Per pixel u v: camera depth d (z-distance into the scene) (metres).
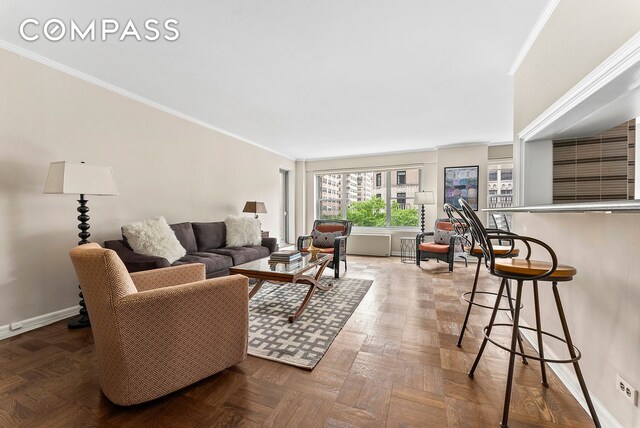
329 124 4.25
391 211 6.46
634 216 1.13
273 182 6.06
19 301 2.29
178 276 2.02
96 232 2.83
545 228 1.92
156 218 3.13
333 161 6.79
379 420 1.32
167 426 1.28
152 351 1.39
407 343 2.07
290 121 4.12
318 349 1.97
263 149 5.70
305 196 7.07
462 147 5.46
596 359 1.35
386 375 1.68
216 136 4.43
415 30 2.03
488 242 1.40
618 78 1.15
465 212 1.65
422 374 1.69
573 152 2.10
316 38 2.13
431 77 2.74
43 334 2.23
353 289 3.47
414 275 4.25
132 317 1.33
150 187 3.38
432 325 2.40
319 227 5.05
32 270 2.37
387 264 5.16
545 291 1.89
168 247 2.89
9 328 2.22
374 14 1.86
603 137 2.01
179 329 1.46
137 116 3.22
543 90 1.91
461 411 1.38
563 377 1.61
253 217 4.83
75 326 2.35
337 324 2.41
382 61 2.45
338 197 6.96
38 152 2.40
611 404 1.25
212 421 1.32
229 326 1.65
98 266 1.31
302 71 2.64
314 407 1.41
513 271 1.33
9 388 1.55
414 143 5.43
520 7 1.79
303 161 6.97
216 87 2.98
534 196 2.19
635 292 1.12
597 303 1.35
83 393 1.51
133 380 1.35
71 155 2.62
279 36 2.11
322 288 3.34
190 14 1.88
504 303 2.96
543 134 2.01
